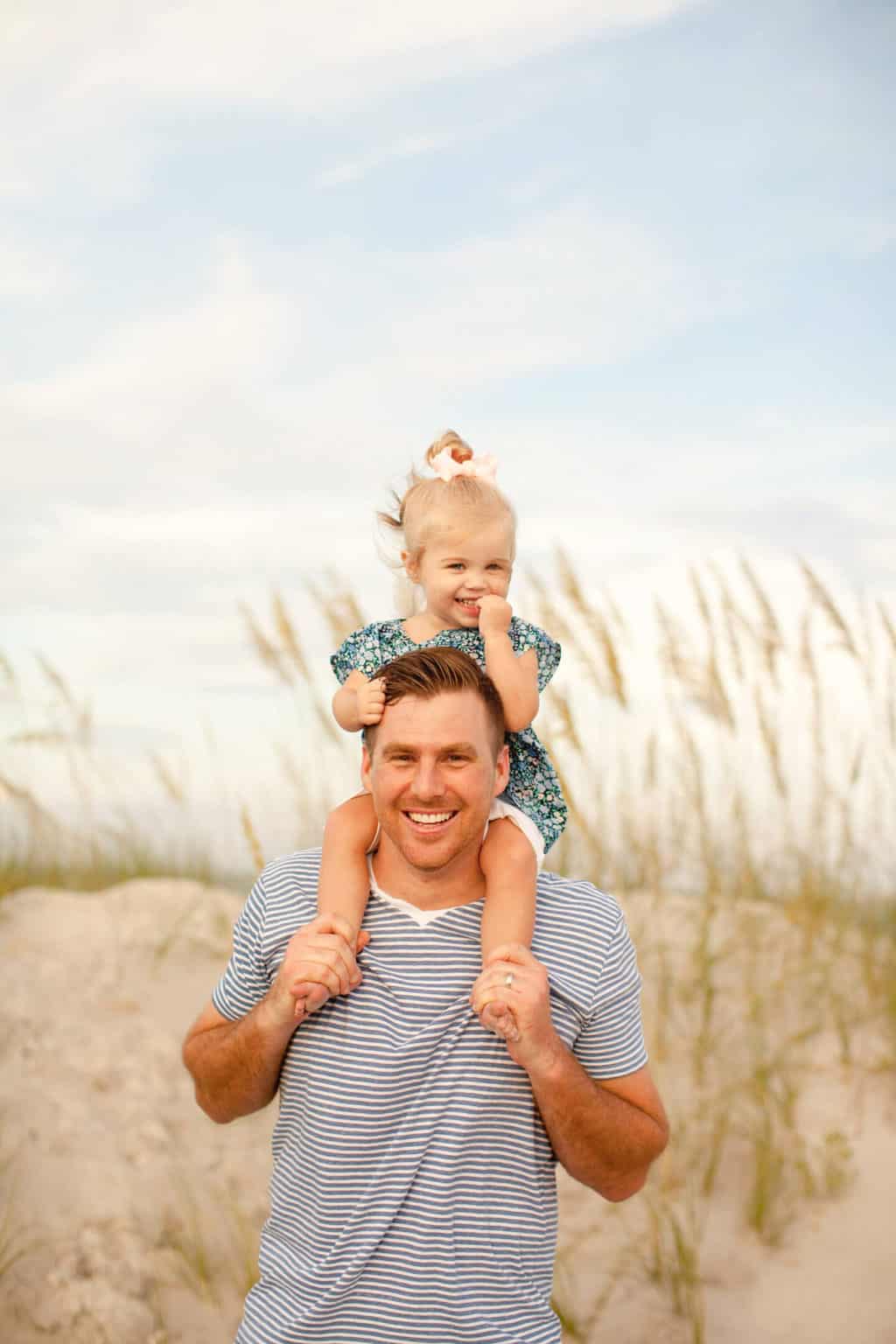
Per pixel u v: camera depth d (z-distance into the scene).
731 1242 4.19
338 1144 2.11
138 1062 4.84
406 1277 2.05
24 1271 3.69
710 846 5.68
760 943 5.50
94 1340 3.54
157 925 5.95
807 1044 5.08
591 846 5.72
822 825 5.61
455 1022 2.15
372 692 2.21
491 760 2.22
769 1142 4.38
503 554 2.74
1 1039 4.76
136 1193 4.12
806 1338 3.76
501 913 2.19
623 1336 3.77
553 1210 2.20
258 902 2.37
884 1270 3.96
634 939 5.52
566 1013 2.18
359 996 2.18
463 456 2.87
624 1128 2.14
